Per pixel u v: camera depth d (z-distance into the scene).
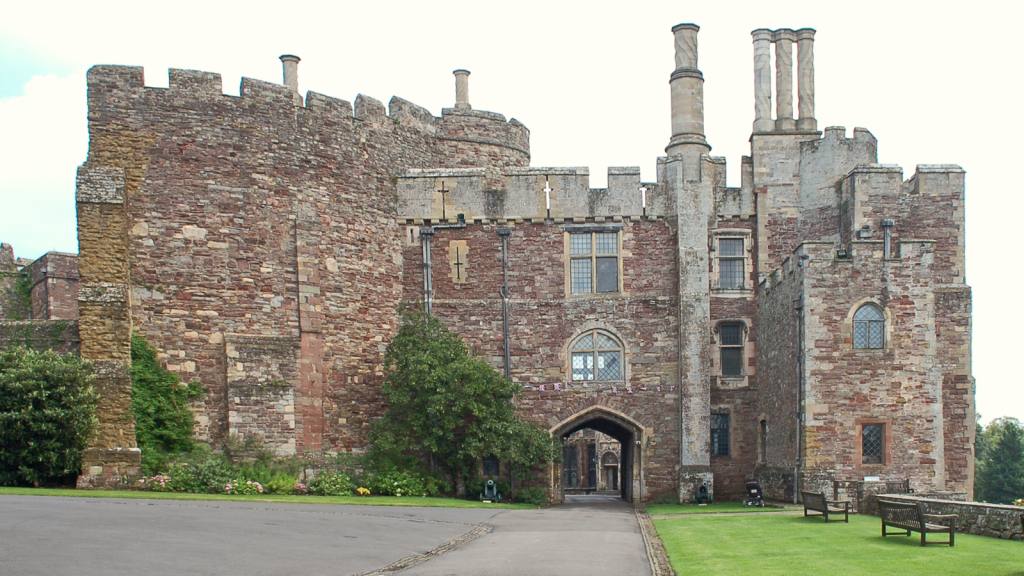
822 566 11.35
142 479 20.11
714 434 26.88
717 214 27.16
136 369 21.12
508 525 17.02
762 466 26.03
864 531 15.17
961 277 25.56
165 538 12.14
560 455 25.97
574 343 26.69
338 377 24.30
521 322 26.64
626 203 26.97
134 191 22.06
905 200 25.62
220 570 10.20
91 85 22.16
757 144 27.27
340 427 24.22
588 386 26.50
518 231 26.91
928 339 22.16
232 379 22.20
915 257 22.31
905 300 22.23
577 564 11.80
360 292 25.17
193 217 22.50
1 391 19.00
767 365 25.72
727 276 27.27
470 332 26.55
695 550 13.10
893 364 22.08
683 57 27.23
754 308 27.03
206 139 22.81
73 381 19.66
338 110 25.08
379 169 26.12
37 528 12.27
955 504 15.30
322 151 24.58
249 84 23.45
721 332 27.14
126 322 21.08
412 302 26.50
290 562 11.05
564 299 26.73
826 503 17.05
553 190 26.97
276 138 23.69
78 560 10.20
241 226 22.98
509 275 26.77
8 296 32.59
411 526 15.81
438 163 28.38
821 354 22.08
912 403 22.02
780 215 27.09
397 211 26.58
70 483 20.00
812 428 21.92
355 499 20.78
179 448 21.47
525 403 26.44
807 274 22.20
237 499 18.81
